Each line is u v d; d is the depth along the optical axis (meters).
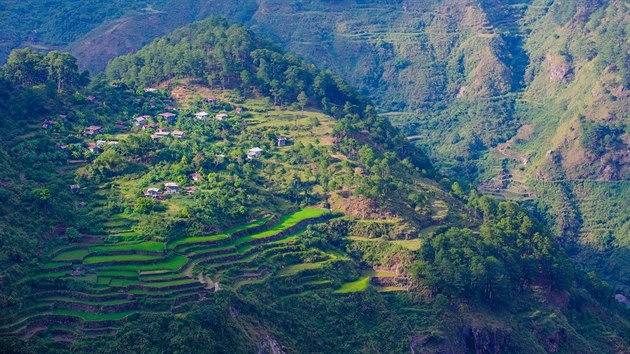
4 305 186.38
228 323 197.25
